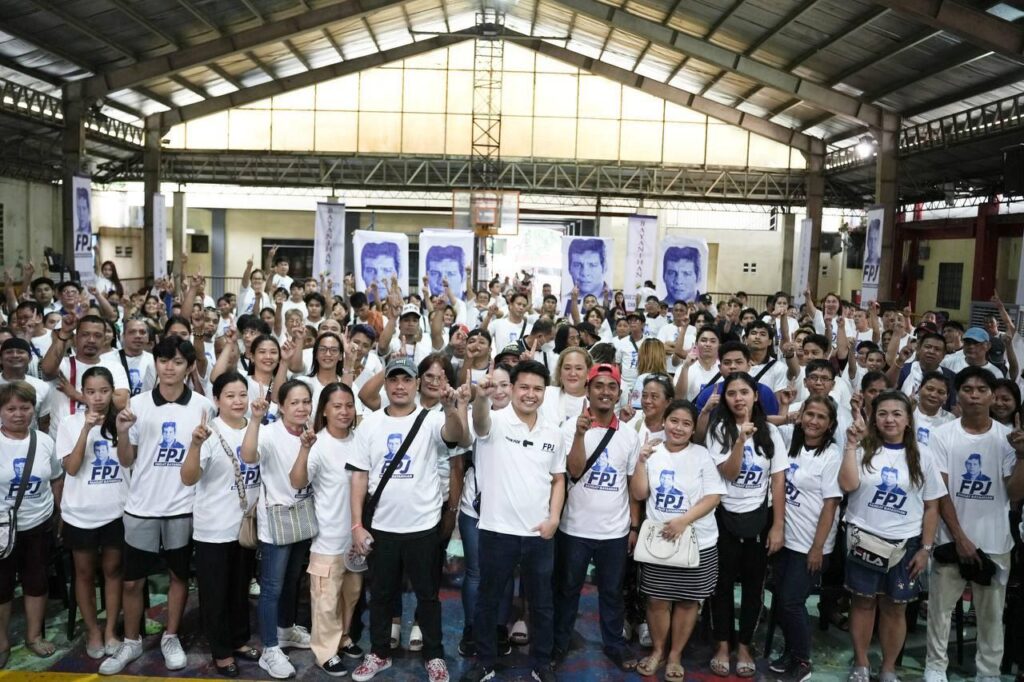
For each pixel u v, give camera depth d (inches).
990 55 453.7
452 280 558.3
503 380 163.3
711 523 160.9
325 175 815.7
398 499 153.0
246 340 219.8
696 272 579.2
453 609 194.5
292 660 166.6
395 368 154.2
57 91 609.3
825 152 786.2
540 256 1146.0
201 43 596.7
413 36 781.9
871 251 553.0
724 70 661.9
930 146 584.1
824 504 158.7
